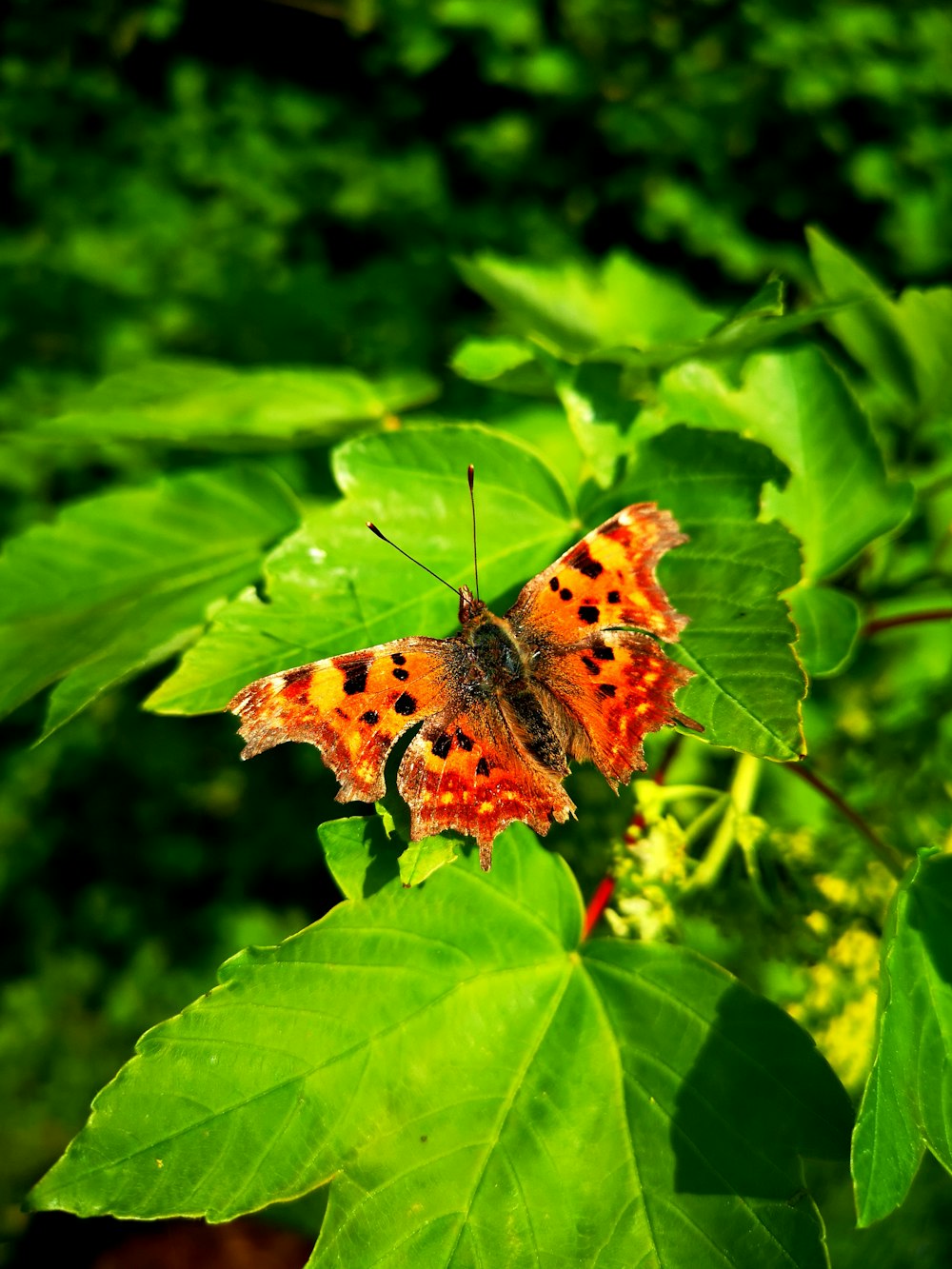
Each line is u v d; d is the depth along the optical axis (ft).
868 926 0.56
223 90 1.63
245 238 1.52
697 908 0.57
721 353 0.60
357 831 0.51
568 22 1.42
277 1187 0.48
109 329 1.44
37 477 1.36
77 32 1.61
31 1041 1.29
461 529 0.57
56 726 0.56
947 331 0.64
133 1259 1.11
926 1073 0.48
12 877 1.37
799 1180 0.48
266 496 0.67
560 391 0.59
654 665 0.52
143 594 0.62
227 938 1.31
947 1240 0.77
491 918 0.52
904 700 0.73
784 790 0.77
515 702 0.54
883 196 1.28
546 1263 0.48
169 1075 0.48
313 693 0.52
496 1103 0.50
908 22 1.33
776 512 0.59
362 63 1.60
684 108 1.34
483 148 1.45
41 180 1.54
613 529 0.53
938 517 0.77
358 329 1.38
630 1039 0.51
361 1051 0.50
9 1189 1.21
